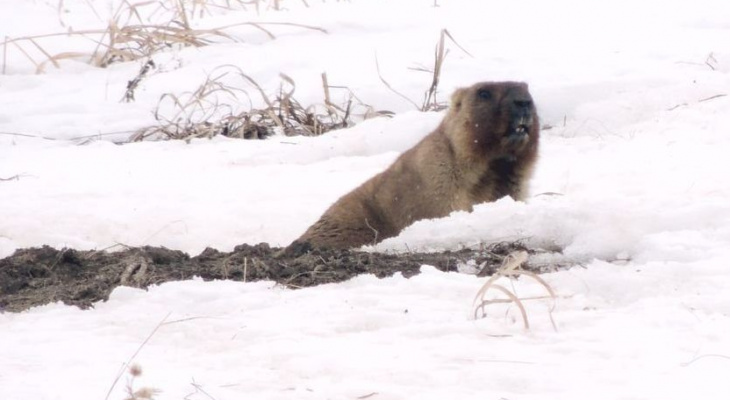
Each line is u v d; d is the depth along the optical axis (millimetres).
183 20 35875
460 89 18734
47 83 33062
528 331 12086
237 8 41531
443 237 17062
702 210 16281
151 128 28469
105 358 11539
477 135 18250
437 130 18953
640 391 9875
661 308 12719
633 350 11227
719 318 12266
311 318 12930
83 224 20016
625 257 15539
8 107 30688
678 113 25109
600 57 30594
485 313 12812
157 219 20188
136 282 15461
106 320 13234
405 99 29250
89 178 23578
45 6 41438
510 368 10742
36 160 25500
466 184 18641
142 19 39531
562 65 30234
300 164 25016
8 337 12555
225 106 29719
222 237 19609
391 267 15812
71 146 27188
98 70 34375
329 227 18828
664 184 19094
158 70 33062
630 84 27828
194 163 24828
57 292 14938
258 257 17000
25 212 20422
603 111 26391
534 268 15500
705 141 22812
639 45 31406
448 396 9945
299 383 10453
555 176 20969
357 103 29250
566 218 16625
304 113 28688
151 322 13031
